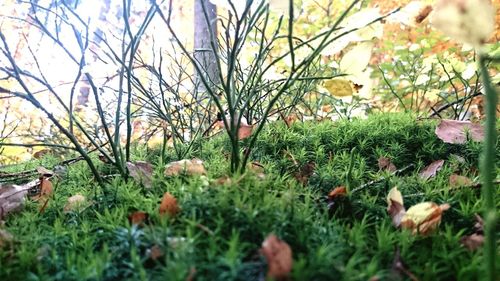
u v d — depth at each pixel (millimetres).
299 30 828
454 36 200
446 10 195
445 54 576
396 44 857
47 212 313
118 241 236
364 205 293
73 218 292
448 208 275
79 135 743
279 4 287
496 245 234
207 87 320
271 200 252
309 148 457
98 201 317
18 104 748
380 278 203
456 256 228
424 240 249
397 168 419
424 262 229
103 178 387
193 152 476
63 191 380
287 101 657
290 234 227
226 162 391
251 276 194
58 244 245
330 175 365
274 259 180
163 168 366
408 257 227
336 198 296
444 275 218
